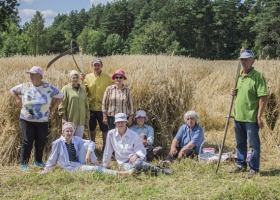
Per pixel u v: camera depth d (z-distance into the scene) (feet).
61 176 19.49
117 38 312.29
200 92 40.22
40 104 21.42
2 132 23.99
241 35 310.24
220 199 16.92
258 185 18.24
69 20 461.78
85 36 327.26
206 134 30.96
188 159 22.40
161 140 27.27
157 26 256.93
